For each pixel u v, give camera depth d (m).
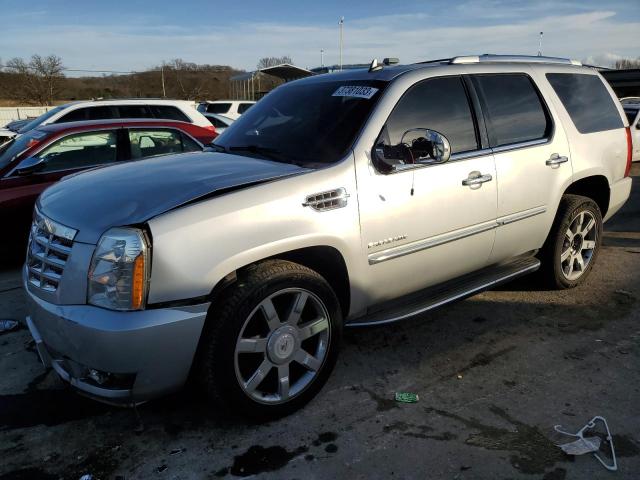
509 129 3.88
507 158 3.77
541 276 4.57
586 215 4.55
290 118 3.63
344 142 3.13
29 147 5.69
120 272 2.38
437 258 3.45
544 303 4.39
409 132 3.26
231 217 2.57
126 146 6.35
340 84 3.66
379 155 3.10
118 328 2.34
